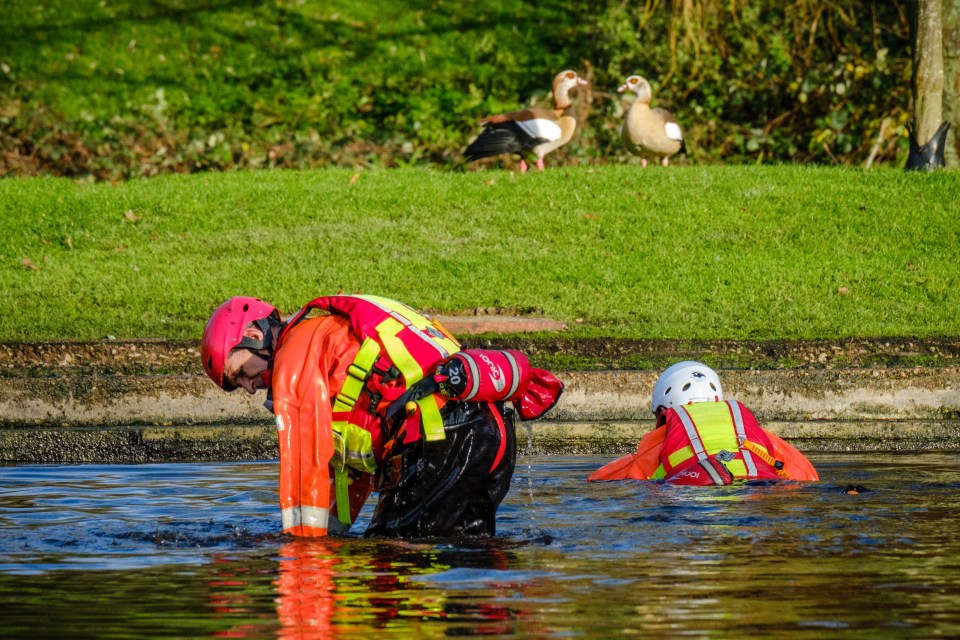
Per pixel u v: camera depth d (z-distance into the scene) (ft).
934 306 106.01
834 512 50.96
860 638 31.45
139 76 220.02
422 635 31.99
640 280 112.57
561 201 134.21
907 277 113.39
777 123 195.00
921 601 35.19
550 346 92.68
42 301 105.50
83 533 47.75
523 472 67.51
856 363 90.99
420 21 232.94
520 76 217.77
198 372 87.10
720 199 134.00
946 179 138.72
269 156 182.70
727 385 84.38
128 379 82.94
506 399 44.52
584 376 84.17
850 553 42.16
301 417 42.73
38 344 89.97
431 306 104.68
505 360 44.19
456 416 44.21
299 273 113.70
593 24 220.43
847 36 205.05
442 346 44.75
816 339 93.50
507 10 234.79
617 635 31.81
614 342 92.73
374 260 118.01
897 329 98.22
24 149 183.01
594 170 146.20
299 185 141.49
